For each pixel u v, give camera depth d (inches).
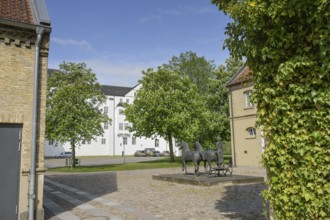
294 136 185.5
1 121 325.4
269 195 207.8
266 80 209.2
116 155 2783.0
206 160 700.7
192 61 2444.6
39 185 340.5
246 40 221.3
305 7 178.9
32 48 353.7
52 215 370.3
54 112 1147.3
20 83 341.4
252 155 1058.7
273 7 192.2
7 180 324.8
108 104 2856.8
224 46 240.4
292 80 190.4
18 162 332.5
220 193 513.0
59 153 2571.4
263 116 209.9
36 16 359.9
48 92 1229.7
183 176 703.1
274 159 201.2
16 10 373.4
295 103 188.4
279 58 198.8
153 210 387.2
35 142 336.8
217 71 1533.0
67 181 765.3
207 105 1524.4
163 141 3075.8
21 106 338.6
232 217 334.3
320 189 173.9
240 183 628.1
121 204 435.8
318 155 174.9
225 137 1493.6
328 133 172.6
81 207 418.9
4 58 335.9
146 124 1357.0
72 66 1250.0
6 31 336.2
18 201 327.6
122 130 2886.3
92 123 1197.1
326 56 173.9
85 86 1230.9
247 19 211.3
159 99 1343.5
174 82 1455.5
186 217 341.4
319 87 179.0
